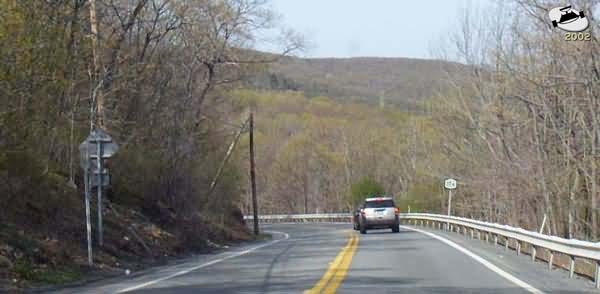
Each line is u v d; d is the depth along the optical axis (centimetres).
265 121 10919
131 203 3119
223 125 4309
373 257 2277
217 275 1809
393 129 9375
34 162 2161
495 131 3941
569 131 3128
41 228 2136
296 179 9625
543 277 1694
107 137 2134
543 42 3088
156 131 3269
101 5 2977
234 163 4669
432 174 5819
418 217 5147
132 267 2172
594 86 2753
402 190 7650
